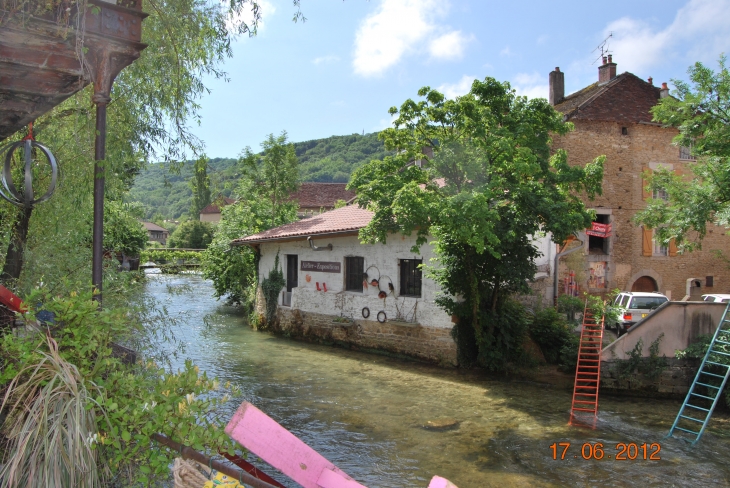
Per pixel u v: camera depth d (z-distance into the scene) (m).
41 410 3.37
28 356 3.60
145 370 4.62
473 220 10.79
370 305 16.30
